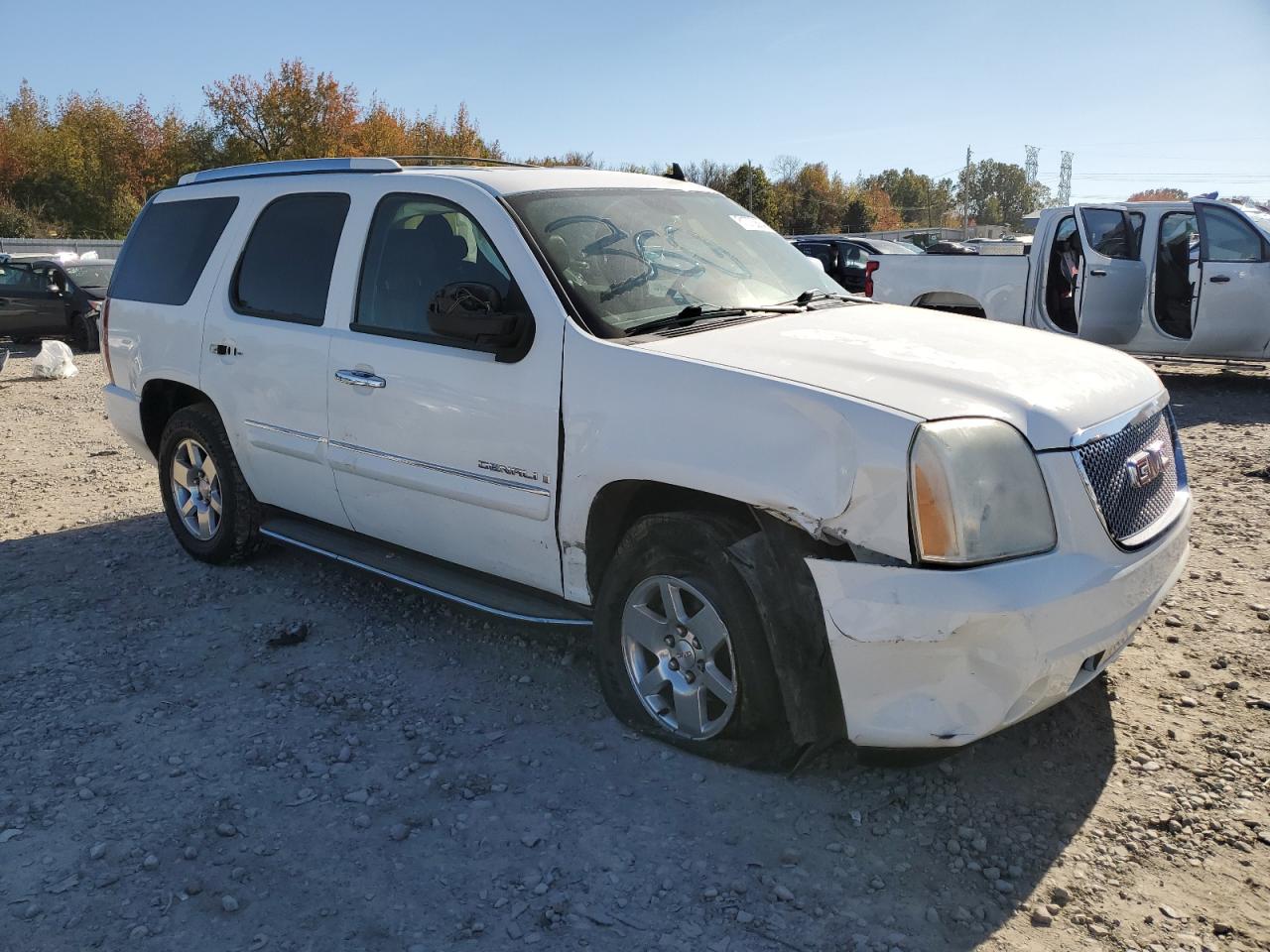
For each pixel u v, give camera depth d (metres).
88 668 4.24
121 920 2.69
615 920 2.66
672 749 3.45
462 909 2.72
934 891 2.76
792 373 3.12
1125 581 2.99
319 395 4.41
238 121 59.94
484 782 3.30
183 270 5.29
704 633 3.24
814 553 2.96
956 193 145.00
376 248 4.30
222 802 3.22
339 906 2.73
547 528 3.65
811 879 2.81
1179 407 9.87
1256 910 2.67
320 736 3.64
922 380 3.06
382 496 4.28
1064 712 3.67
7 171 59.03
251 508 5.16
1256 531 5.67
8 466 8.17
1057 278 11.08
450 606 4.78
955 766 3.35
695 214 4.44
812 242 19.59
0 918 2.71
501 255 3.79
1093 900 2.72
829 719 3.10
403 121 68.44
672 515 3.28
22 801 3.25
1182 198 11.00
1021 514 2.86
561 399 3.51
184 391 5.41
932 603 2.75
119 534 6.11
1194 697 3.75
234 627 4.64
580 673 4.06
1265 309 10.25
